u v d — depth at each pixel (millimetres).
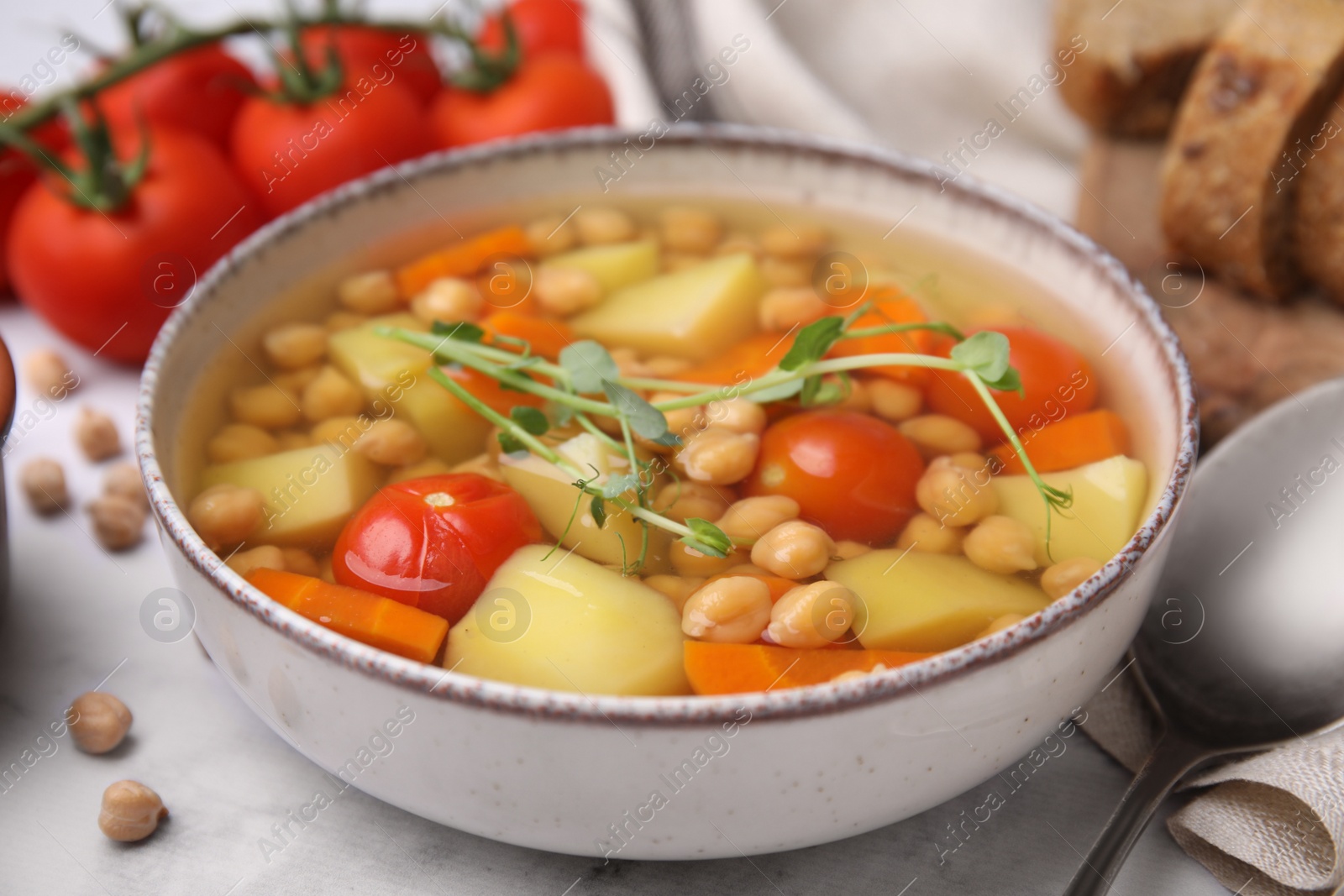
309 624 340
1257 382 441
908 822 381
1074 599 343
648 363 408
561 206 441
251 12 543
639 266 427
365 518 371
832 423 386
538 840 355
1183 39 485
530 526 375
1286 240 460
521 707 332
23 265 461
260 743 393
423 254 430
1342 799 359
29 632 410
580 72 500
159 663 406
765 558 369
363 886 371
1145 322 390
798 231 435
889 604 366
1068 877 373
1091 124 505
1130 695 392
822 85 506
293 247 416
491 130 494
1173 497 357
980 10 512
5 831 378
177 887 371
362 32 506
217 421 397
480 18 538
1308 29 443
